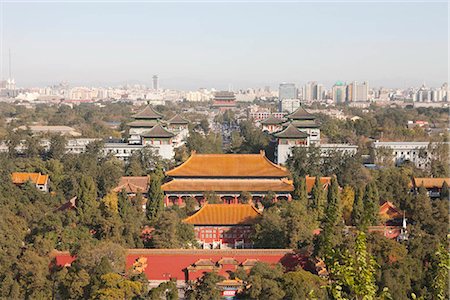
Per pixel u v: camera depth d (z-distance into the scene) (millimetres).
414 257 130750
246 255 140875
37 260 129250
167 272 140625
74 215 153500
